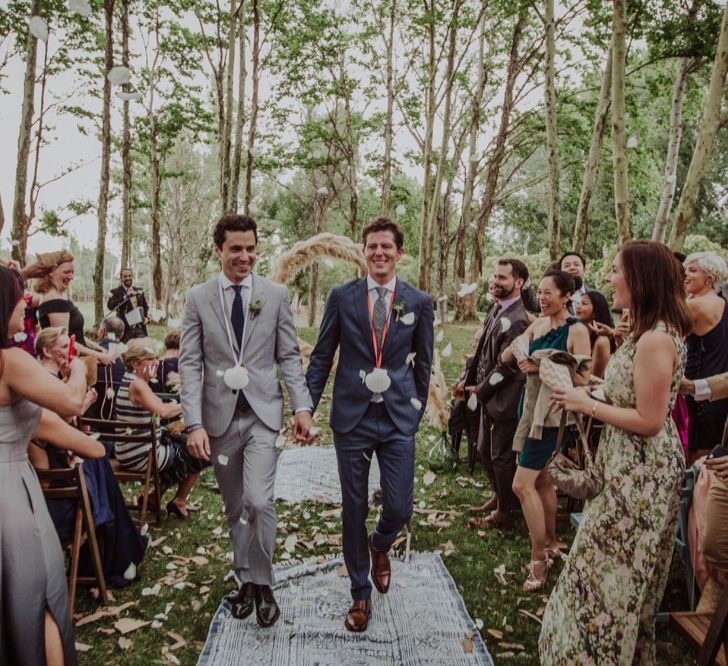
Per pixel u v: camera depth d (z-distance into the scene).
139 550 3.63
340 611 3.26
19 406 2.07
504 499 4.31
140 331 10.09
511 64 19.95
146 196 30.89
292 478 5.33
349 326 3.08
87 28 15.32
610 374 2.43
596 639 2.37
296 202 29.72
